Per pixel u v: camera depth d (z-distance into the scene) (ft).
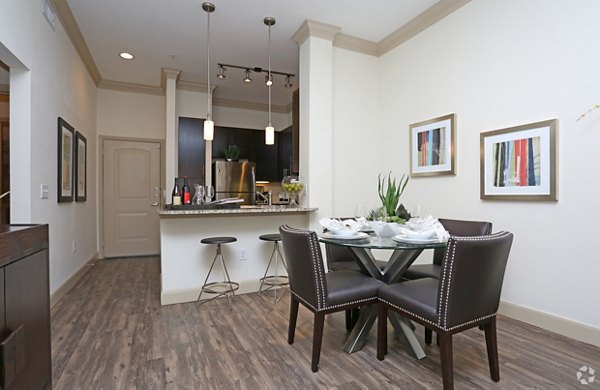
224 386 5.74
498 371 5.84
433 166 10.95
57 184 10.41
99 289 11.55
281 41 12.85
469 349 7.07
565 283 7.61
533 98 8.20
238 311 9.40
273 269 11.63
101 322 8.53
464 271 5.23
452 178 10.36
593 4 7.11
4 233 3.22
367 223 7.83
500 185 8.93
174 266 10.21
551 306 7.88
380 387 5.72
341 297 6.43
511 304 8.71
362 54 13.14
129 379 5.92
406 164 12.10
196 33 12.21
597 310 7.09
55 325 8.32
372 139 13.33
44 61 9.25
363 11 10.85
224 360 6.62
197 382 5.85
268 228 11.57
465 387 5.66
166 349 7.06
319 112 11.85
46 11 9.32
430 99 11.13
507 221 8.82
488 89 9.27
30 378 3.76
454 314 5.30
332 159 12.31
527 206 8.36
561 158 7.66
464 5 9.94
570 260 7.52
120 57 14.28
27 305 3.71
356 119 13.02
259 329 8.14
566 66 7.57
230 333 7.90
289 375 6.09
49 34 9.63
